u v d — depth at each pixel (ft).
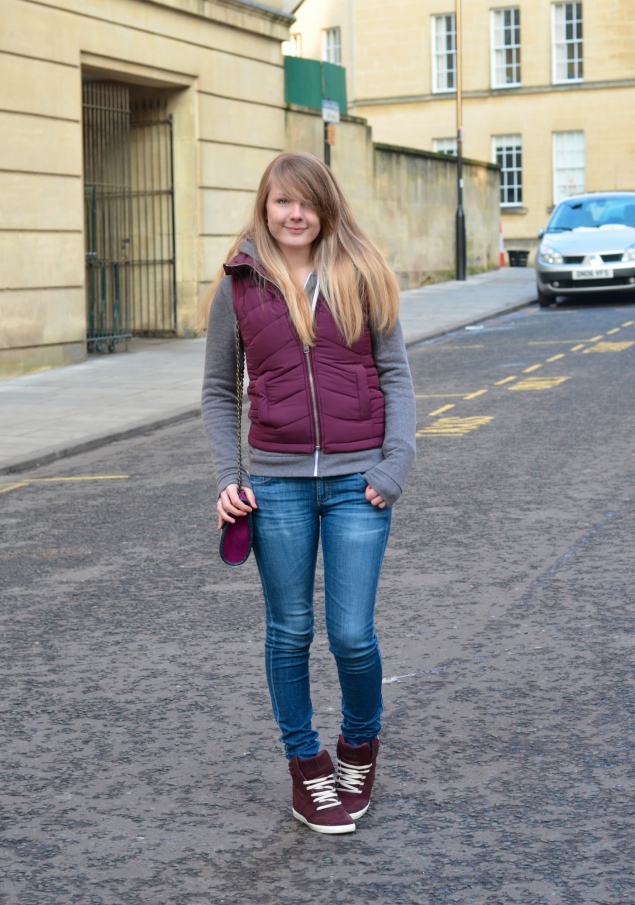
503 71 141.59
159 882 11.47
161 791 13.47
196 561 23.57
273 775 13.82
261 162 72.49
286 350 11.99
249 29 70.08
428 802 12.90
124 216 66.23
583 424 36.06
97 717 15.67
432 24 143.33
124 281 66.80
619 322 65.00
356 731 12.69
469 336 63.67
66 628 19.58
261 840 12.26
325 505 12.24
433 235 96.53
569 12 138.41
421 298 84.38
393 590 20.68
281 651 12.51
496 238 110.83
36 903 11.16
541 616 18.89
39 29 54.34
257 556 12.50
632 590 19.97
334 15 148.77
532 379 46.21
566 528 24.27
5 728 15.42
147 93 66.59
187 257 67.15
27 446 37.22
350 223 12.12
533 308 77.97
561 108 139.33
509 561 22.11
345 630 12.25
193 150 66.44
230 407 12.57
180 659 17.78
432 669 16.80
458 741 14.42
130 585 22.03
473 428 36.42
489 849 11.80
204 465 33.86
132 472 33.53
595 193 82.02
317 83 79.66
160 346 64.44
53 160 55.83
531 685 16.06
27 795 13.47
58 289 56.54
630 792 12.89
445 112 144.05
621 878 11.14
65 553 24.72
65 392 48.75
